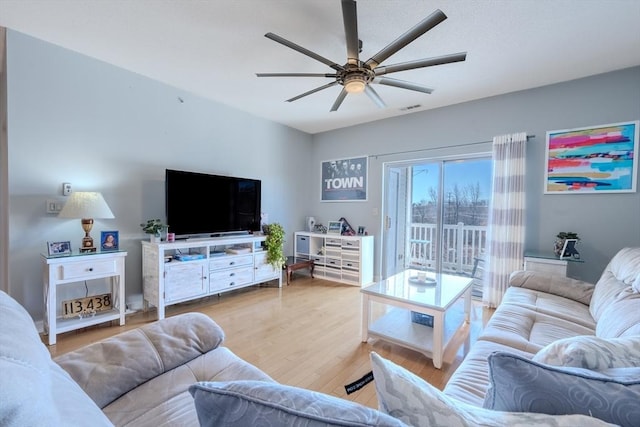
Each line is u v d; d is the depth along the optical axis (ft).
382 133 14.03
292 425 1.50
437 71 9.02
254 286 13.19
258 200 13.20
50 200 8.12
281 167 15.02
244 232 12.82
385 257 14.29
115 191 9.35
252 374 3.99
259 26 6.95
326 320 9.19
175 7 6.33
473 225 12.12
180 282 9.61
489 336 5.24
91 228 8.63
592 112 9.30
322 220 16.34
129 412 3.25
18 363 1.53
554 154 9.90
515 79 9.57
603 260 9.20
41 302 8.01
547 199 10.06
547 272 8.54
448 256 12.74
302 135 16.17
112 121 9.21
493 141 10.75
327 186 16.14
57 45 8.04
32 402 1.28
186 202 10.44
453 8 6.21
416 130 12.96
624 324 4.58
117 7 6.37
